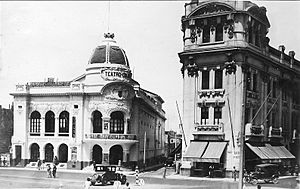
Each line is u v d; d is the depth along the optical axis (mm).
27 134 60750
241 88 44156
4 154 61000
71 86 58469
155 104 68750
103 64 58438
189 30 47281
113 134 55781
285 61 52594
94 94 57531
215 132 44688
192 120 46594
